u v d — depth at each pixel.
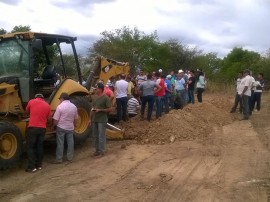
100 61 14.59
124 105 14.50
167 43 43.03
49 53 11.39
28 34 10.16
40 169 9.76
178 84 18.36
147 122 14.45
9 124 9.31
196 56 43.34
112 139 12.54
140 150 11.12
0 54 10.56
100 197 7.59
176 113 14.21
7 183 8.83
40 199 7.64
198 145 11.58
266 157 10.12
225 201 7.15
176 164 9.63
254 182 8.12
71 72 11.82
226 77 44.91
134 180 8.51
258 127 14.58
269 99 27.75
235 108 17.92
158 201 7.26
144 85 14.79
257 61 46.50
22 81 10.18
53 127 10.56
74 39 11.73
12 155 9.31
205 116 15.45
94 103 10.73
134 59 41.62
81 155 11.04
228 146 11.41
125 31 43.00
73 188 8.19
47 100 11.23
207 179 8.42
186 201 7.22
